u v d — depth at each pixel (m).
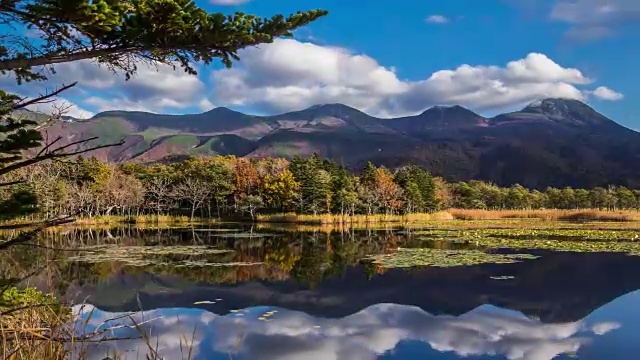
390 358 8.29
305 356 8.34
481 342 9.15
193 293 13.71
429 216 59.97
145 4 4.24
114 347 8.54
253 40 4.77
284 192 59.47
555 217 61.97
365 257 21.17
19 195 4.27
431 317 11.09
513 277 15.84
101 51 4.48
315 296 13.33
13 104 3.91
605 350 8.60
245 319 10.95
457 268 17.77
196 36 4.60
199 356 8.33
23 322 5.23
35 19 3.88
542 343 9.03
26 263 17.67
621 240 27.88
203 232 38.03
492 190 85.62
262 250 24.27
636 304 12.05
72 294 13.10
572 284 14.62
